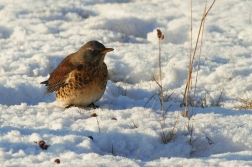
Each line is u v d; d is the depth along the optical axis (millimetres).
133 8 20875
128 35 18609
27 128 10117
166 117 11016
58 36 17516
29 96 12984
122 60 15312
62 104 11844
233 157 9039
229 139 10141
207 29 18359
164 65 15078
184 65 15016
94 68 11367
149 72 14703
